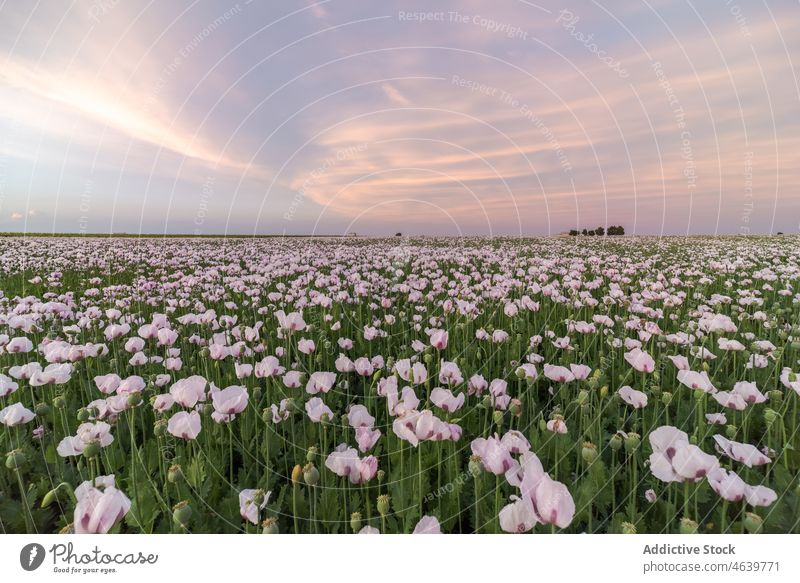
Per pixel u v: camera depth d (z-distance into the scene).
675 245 24.70
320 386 3.82
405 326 7.54
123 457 3.56
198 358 5.70
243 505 2.62
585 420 3.74
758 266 14.64
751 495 2.31
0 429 3.69
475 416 4.20
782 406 3.95
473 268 12.87
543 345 6.46
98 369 5.17
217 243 26.41
